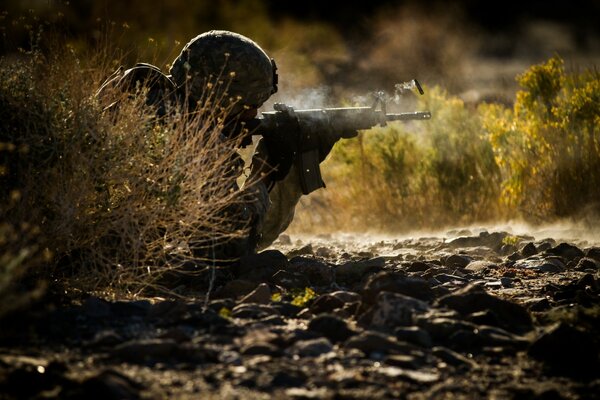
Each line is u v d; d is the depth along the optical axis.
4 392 7.68
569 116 23.73
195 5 48.88
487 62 55.12
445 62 52.66
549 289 13.03
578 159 22.83
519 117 26.55
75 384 7.75
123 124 12.30
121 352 8.67
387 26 59.34
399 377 8.30
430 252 18.66
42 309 10.50
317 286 13.31
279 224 16.81
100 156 11.97
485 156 27.25
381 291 10.77
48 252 11.07
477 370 8.73
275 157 15.25
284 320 10.42
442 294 11.56
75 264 12.11
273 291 12.32
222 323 9.98
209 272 13.19
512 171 24.50
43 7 17.67
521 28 62.06
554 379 8.59
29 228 11.30
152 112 13.23
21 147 11.57
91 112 12.30
